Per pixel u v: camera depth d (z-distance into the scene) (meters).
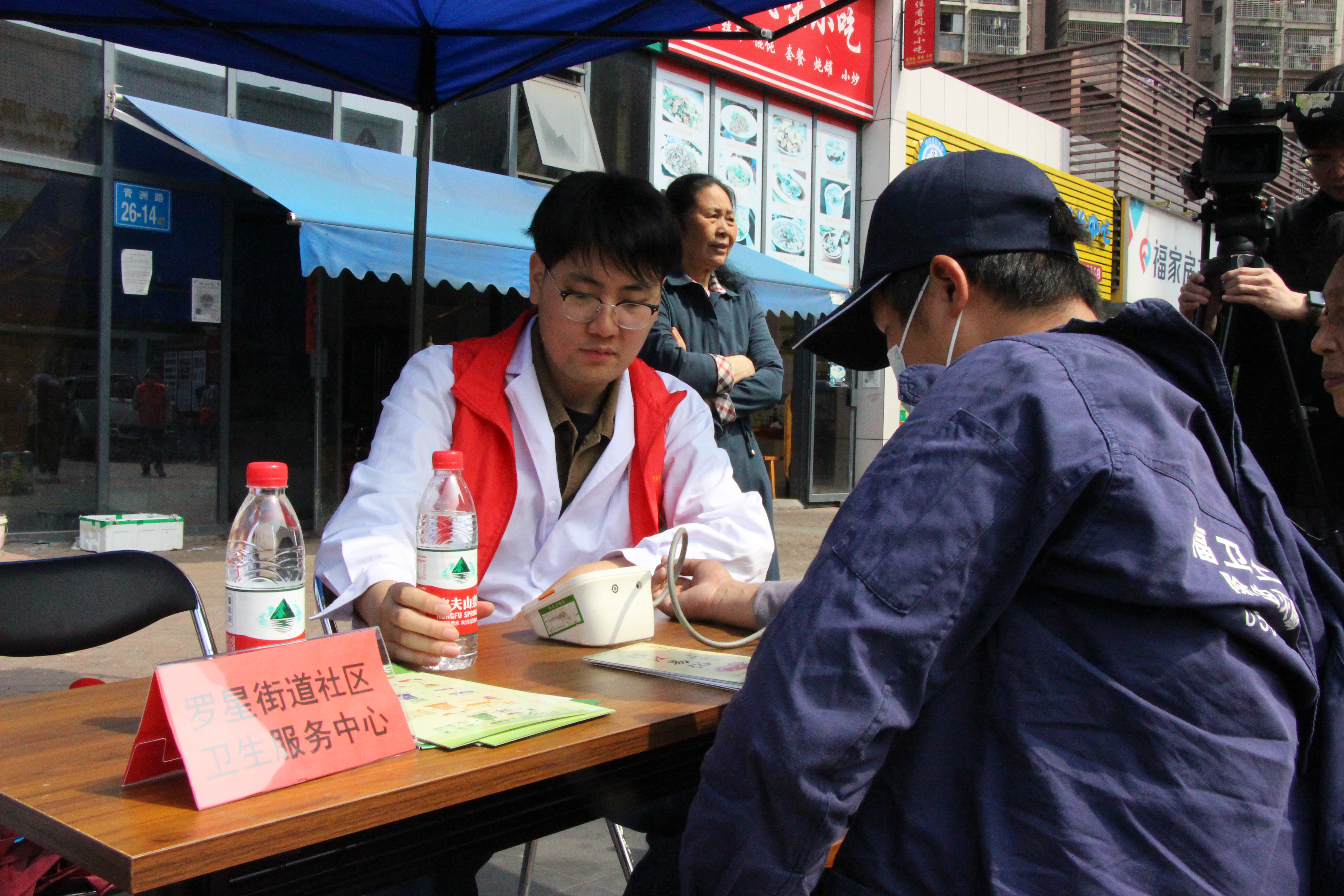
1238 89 40.56
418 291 3.25
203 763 0.91
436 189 7.81
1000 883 0.93
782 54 10.99
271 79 7.72
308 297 8.11
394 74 3.18
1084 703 0.95
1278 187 13.52
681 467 2.18
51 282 7.14
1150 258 15.67
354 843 1.07
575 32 2.90
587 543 2.03
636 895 1.37
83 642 2.21
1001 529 0.96
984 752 0.98
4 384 7.03
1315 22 43.31
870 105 12.07
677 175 10.28
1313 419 2.78
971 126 13.30
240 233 7.89
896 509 0.98
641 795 1.37
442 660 1.44
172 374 7.66
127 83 7.24
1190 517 0.96
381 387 8.52
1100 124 14.81
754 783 0.97
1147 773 0.92
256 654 0.99
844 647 0.95
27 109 6.91
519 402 1.98
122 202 7.33
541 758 1.07
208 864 0.83
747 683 1.00
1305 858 0.99
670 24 2.86
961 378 1.05
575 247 1.78
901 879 1.00
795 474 12.20
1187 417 1.04
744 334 3.28
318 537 8.00
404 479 1.80
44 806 0.90
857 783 0.95
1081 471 0.94
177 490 7.75
